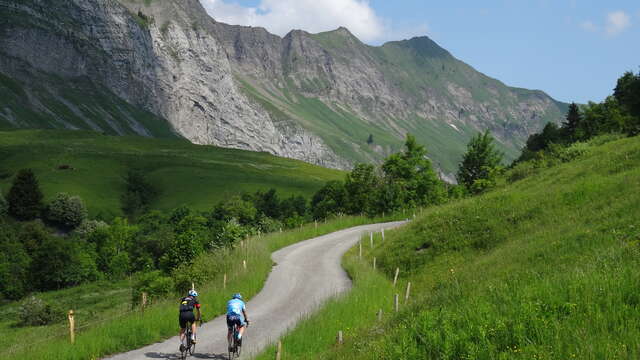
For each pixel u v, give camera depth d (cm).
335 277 3114
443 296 1579
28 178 12119
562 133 9794
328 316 1989
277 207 12938
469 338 1050
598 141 5147
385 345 1182
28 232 9069
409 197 6844
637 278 1106
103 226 10562
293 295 2691
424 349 1084
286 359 1562
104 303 6031
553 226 2433
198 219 9262
